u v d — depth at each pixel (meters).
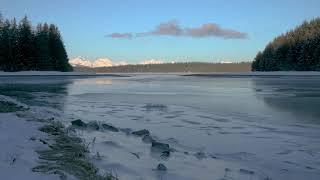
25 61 83.94
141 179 7.24
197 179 7.47
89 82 53.12
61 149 8.85
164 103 22.41
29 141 8.88
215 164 8.69
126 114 17.31
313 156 9.57
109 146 10.06
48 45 89.06
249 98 26.19
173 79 69.19
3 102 18.44
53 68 90.62
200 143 11.07
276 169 8.39
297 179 7.70
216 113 17.77
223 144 10.95
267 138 11.82
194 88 38.75
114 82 53.94
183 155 9.45
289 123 14.77
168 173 7.76
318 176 7.90
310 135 12.29
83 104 21.75
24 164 6.84
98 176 7.05
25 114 14.32
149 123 14.71
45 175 6.26
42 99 25.00
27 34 84.06
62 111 18.25
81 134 11.66
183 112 18.09
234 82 53.97
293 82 52.38
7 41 81.56
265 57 110.75
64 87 40.06
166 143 10.93
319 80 58.94
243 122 15.02
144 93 31.00
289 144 10.94
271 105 21.45
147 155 9.25
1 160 6.80
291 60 97.50
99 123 13.71
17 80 57.56
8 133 9.32
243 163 8.86
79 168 7.37
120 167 8.01
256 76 82.00
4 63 81.62
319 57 89.94
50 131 11.09
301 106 20.89
